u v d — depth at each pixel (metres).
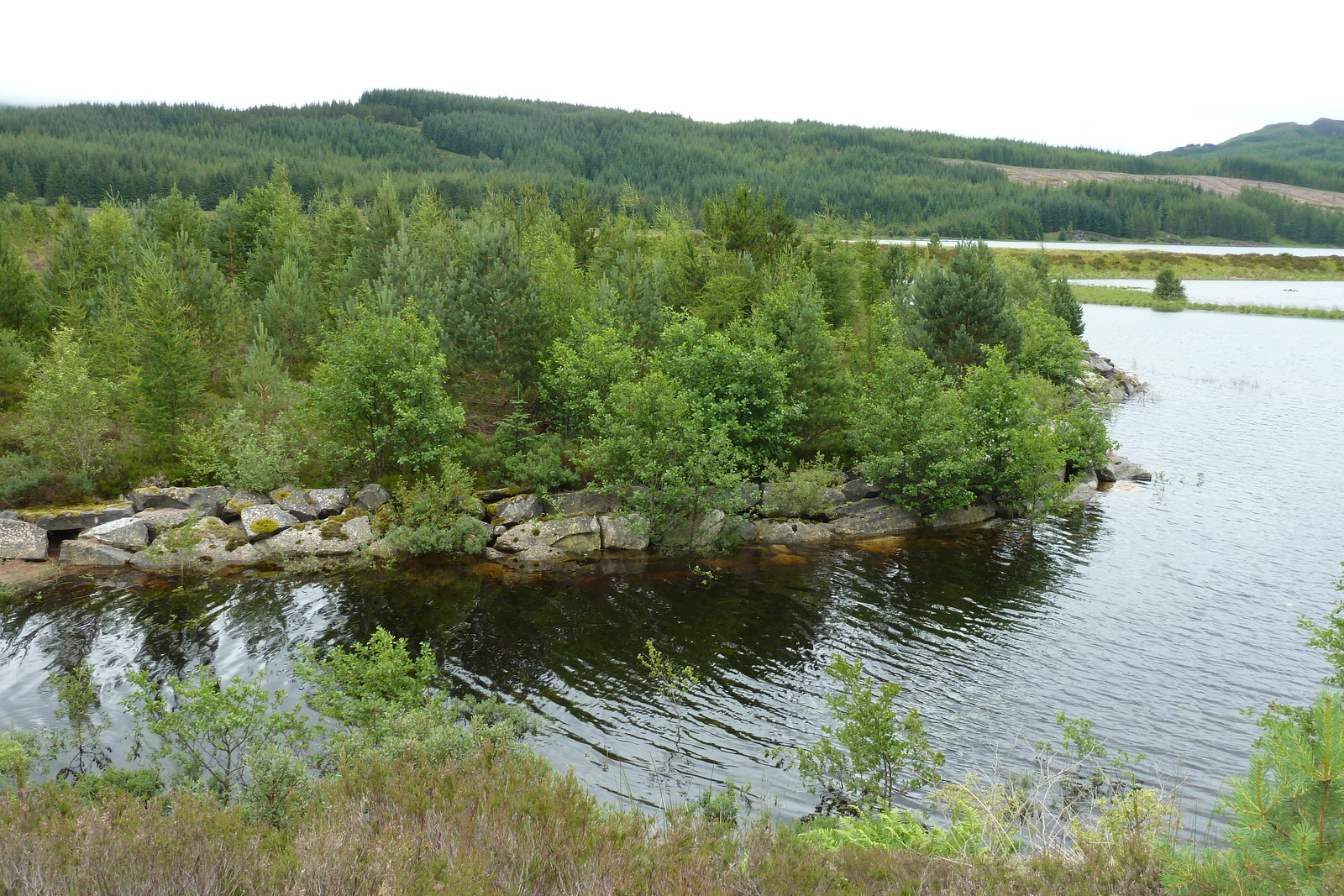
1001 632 26.30
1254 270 174.88
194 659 23.64
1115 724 20.52
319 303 49.22
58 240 59.44
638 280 46.47
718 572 32.28
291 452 37.62
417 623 26.80
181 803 10.30
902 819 15.32
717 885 8.77
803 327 41.28
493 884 8.48
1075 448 43.28
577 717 21.05
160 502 33.31
